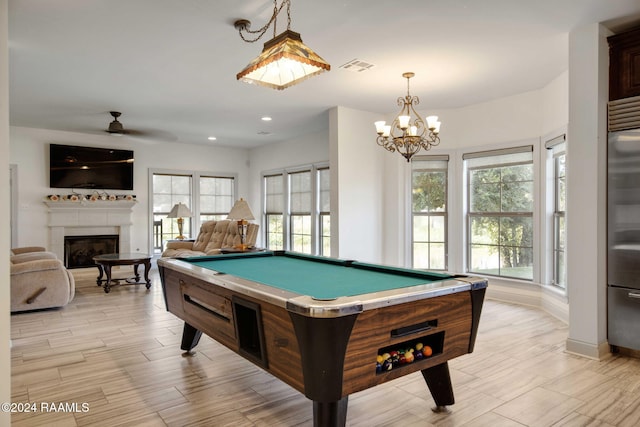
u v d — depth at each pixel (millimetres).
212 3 2707
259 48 3471
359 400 2439
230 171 8820
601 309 3154
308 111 5648
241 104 5270
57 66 3893
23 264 4438
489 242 5297
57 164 6945
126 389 2596
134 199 7574
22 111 5637
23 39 3273
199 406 2371
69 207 7031
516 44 3416
